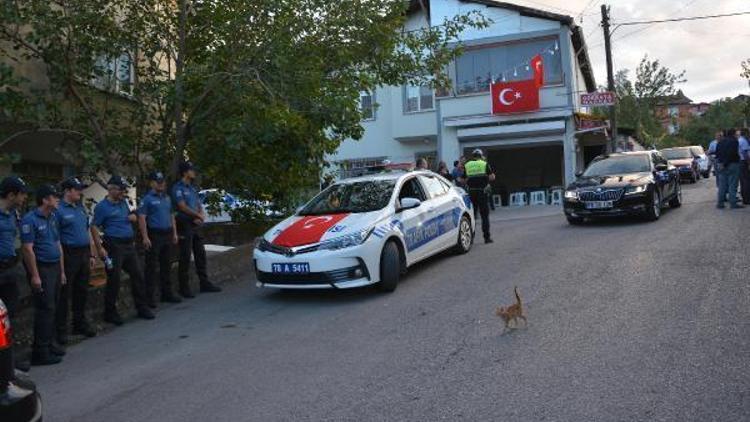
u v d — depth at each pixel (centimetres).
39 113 870
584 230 1211
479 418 410
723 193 1344
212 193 1137
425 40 1218
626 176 1282
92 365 624
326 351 588
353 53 1101
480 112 2372
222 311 808
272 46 967
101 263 905
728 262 788
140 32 1030
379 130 2691
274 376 531
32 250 627
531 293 729
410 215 884
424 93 2550
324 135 1087
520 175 2545
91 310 795
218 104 981
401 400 452
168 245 873
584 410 407
